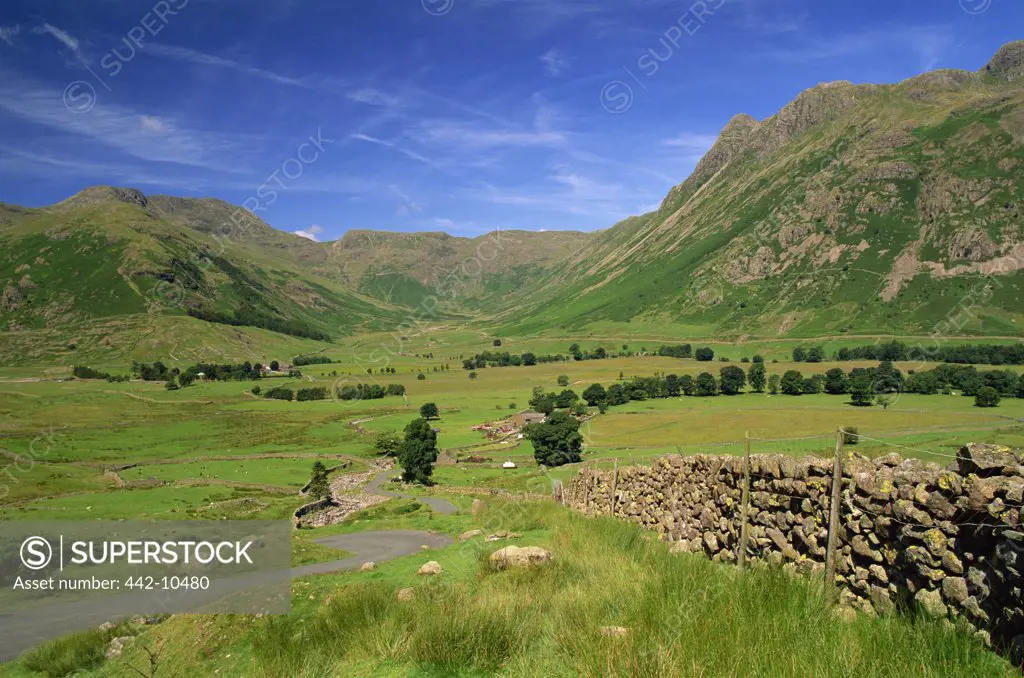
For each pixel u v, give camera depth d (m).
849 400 111.50
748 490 10.30
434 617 8.09
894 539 7.16
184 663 9.07
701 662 6.03
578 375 195.75
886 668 5.61
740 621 6.90
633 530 14.63
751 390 140.75
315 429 144.00
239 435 136.62
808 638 6.39
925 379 105.31
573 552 12.57
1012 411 72.06
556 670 6.57
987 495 5.98
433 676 6.83
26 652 11.89
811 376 144.00
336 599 10.25
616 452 78.69
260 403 177.88
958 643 5.77
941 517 6.53
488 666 6.90
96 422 146.12
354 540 23.44
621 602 8.35
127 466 104.44
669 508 14.53
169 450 120.50
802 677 5.60
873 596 7.34
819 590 7.75
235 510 64.69
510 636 7.48
